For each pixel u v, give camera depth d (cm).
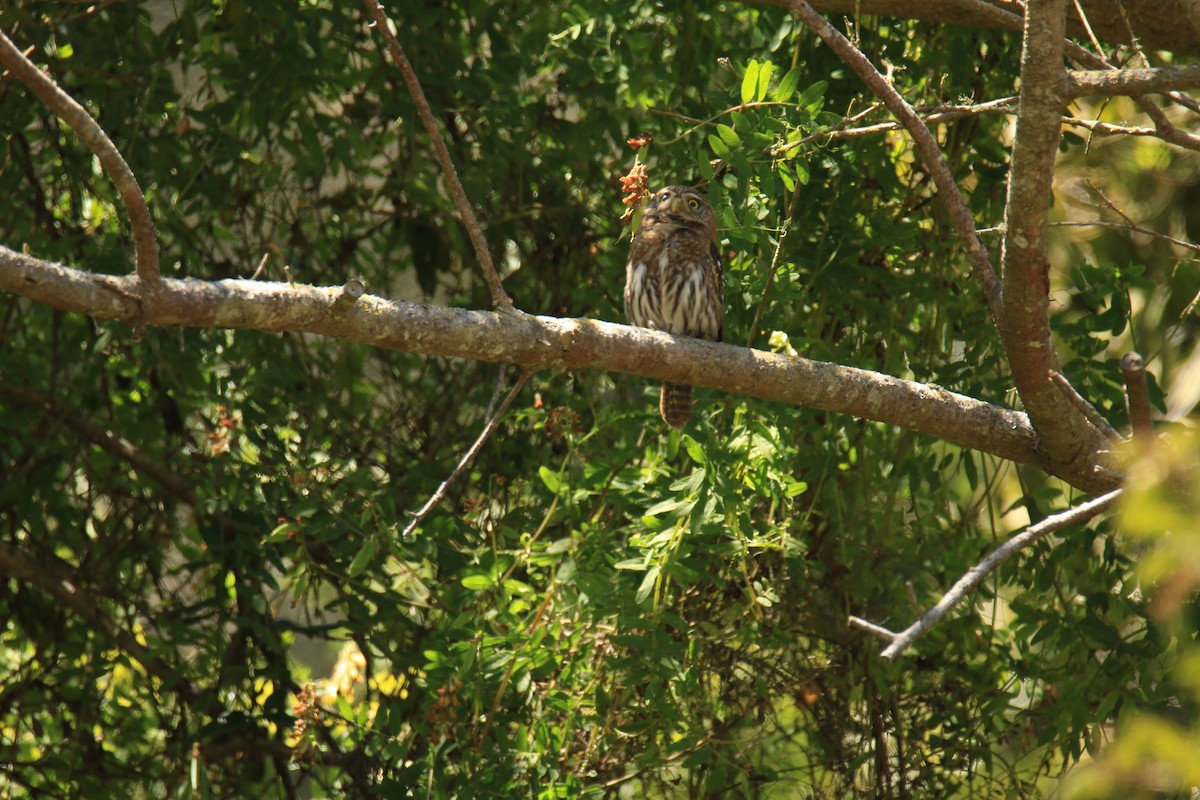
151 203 1096
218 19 1161
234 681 1088
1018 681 1085
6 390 1165
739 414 905
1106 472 616
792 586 1079
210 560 1091
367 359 1235
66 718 1246
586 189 1235
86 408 1255
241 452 1054
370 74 1180
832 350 988
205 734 1067
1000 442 852
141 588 1212
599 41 1086
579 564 926
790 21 1002
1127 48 982
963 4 849
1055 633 1004
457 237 1138
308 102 1081
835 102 1030
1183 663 312
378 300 699
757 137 823
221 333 1061
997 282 773
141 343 1073
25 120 1064
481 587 909
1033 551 1048
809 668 1079
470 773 923
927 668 1130
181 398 1085
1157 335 1620
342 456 1169
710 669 1051
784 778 1097
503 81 1113
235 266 1176
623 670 913
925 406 839
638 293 1061
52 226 1200
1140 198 1675
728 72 1102
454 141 1213
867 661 1083
